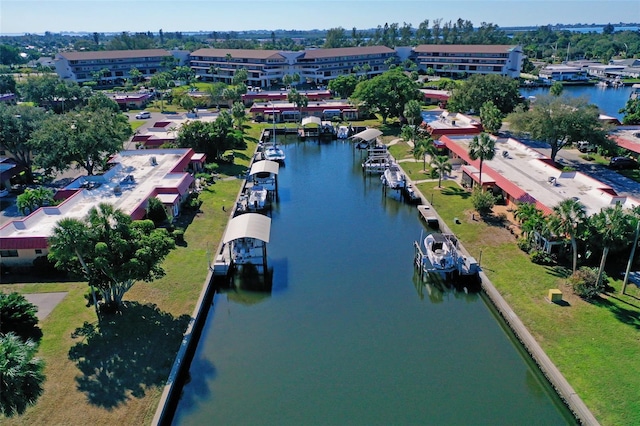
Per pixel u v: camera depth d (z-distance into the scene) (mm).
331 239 56688
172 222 55781
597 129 71562
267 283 47000
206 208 60688
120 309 38562
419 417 30609
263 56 177500
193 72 193000
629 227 37062
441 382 33625
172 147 80812
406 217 62875
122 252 34281
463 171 68312
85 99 130875
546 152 82312
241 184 71312
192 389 32906
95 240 34219
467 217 56875
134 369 32156
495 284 42281
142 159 72750
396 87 108000
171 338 35500
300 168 86250
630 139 76812
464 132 87625
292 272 49031
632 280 41438
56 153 63906
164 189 57719
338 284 46781
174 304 39844
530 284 41781
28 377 23219
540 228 46219
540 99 75188
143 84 174500
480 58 185000
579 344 33969
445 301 44000
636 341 33875
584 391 29859
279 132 111875
